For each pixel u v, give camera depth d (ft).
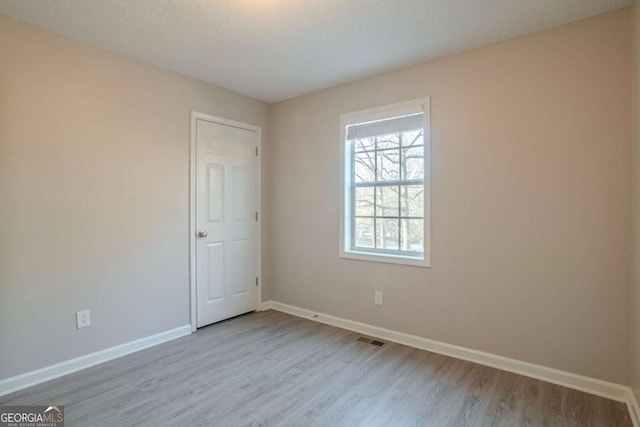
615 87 6.90
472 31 7.72
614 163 6.91
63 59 7.92
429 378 7.73
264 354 8.99
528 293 7.86
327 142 11.40
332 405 6.68
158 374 7.89
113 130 8.77
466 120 8.64
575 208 7.31
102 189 8.56
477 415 6.38
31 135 7.44
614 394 6.91
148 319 9.48
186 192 10.39
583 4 6.70
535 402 6.79
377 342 9.84
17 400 6.81
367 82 10.43
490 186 8.32
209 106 10.96
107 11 6.95
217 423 6.11
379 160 10.46
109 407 6.57
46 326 7.66
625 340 6.82
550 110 7.57
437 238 9.12
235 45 8.42
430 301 9.27
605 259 7.02
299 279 12.26
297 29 7.68
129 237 9.09
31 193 7.45
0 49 7.04
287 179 12.57
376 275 10.30
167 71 9.89
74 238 8.09
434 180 9.14
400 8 6.87
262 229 12.84
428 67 9.24
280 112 12.76
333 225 11.27
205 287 10.96
